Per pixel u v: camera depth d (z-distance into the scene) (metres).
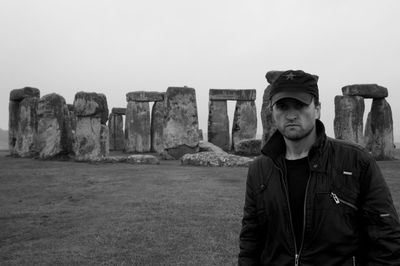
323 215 2.47
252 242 2.88
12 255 5.75
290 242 2.57
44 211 8.16
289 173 2.66
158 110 28.44
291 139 2.63
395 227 2.40
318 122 2.70
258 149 20.70
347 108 19.95
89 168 14.18
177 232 6.56
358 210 2.50
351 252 2.45
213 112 27.47
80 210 8.17
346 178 2.49
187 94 20.91
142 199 8.98
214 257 5.52
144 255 5.62
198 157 15.66
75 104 17.12
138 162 16.23
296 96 2.55
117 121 32.94
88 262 5.42
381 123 20.00
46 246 6.09
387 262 2.37
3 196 9.65
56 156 17.77
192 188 10.16
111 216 7.60
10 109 21.98
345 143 2.61
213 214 7.58
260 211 2.75
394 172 13.00
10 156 20.47
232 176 11.99
